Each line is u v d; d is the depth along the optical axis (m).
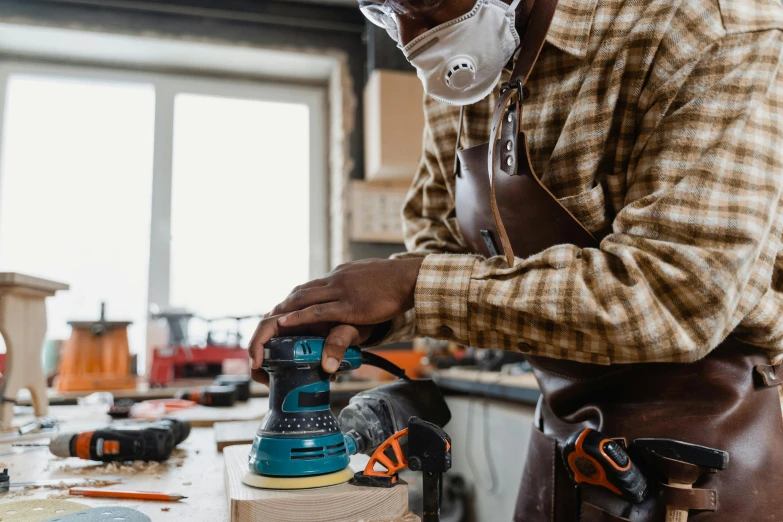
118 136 3.22
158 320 2.81
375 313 0.73
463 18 0.81
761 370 0.77
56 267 3.00
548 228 0.83
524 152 0.82
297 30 3.33
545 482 0.94
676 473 0.71
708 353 0.73
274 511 0.61
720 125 0.69
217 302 3.22
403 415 0.79
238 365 2.66
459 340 0.74
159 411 1.50
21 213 3.00
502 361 2.48
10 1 2.96
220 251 3.26
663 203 0.67
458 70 0.84
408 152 2.96
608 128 0.80
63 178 3.08
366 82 3.34
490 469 2.57
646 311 0.63
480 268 0.72
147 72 3.33
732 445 0.74
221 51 3.24
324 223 3.46
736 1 0.75
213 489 0.76
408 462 0.67
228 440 1.03
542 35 0.83
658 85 0.75
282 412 0.68
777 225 0.73
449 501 2.80
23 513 0.65
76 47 3.15
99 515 0.62
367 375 2.76
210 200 3.29
